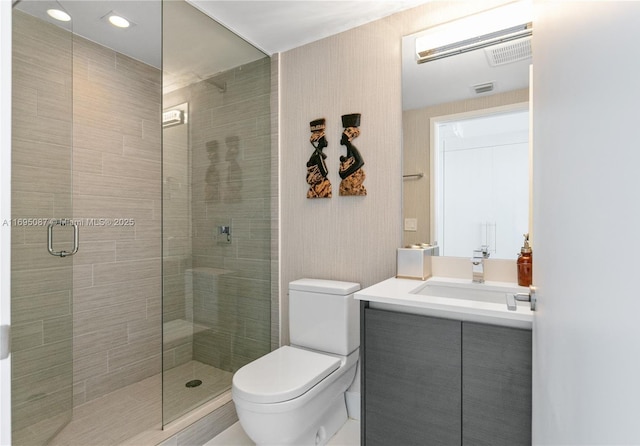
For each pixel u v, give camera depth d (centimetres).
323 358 180
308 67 232
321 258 227
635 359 14
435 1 188
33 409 166
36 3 163
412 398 142
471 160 176
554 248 41
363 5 195
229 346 218
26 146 160
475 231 176
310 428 171
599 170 21
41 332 170
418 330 140
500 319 126
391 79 200
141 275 251
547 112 48
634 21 14
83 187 220
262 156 244
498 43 171
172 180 186
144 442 168
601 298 21
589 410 23
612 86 18
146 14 198
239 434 193
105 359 228
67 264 184
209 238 206
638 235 14
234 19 208
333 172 221
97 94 229
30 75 161
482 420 127
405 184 195
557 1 39
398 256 188
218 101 212
